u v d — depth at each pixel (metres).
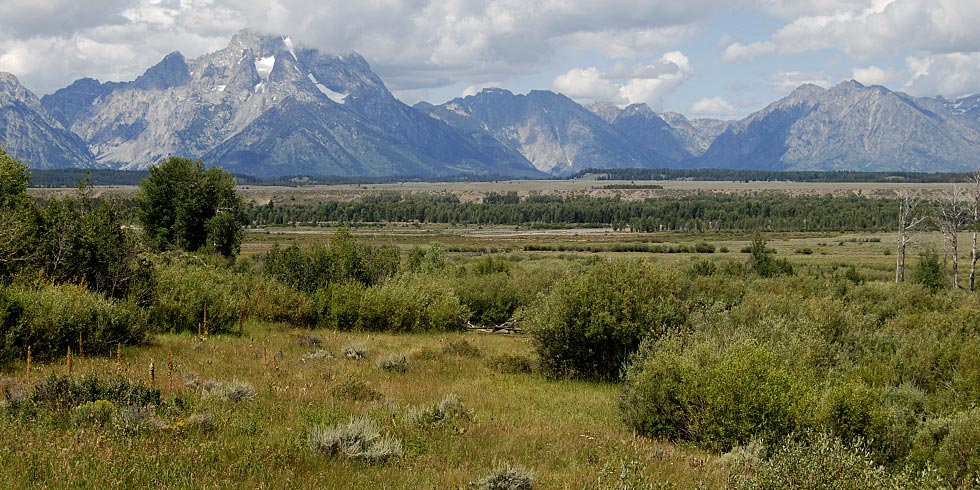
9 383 13.23
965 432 11.62
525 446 11.77
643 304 20.59
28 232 25.06
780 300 26.42
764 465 9.40
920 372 18.12
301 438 10.56
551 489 9.28
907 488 8.52
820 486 8.47
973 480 10.53
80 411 10.70
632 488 8.80
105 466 8.37
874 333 22.91
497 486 9.01
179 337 24.19
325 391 15.20
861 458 8.91
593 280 21.50
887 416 12.95
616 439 12.94
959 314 27.33
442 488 8.98
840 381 14.96
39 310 18.20
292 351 22.89
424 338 30.67
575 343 20.92
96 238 25.56
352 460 9.88
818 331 20.34
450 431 12.20
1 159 32.06
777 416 12.48
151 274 26.84
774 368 13.50
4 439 9.14
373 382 17.62
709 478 10.27
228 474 8.60
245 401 13.32
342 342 26.50
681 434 13.66
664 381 14.02
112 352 19.34
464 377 20.25
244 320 30.70
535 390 18.80
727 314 23.41
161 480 8.17
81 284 22.75
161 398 12.71
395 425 12.22
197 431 10.52
